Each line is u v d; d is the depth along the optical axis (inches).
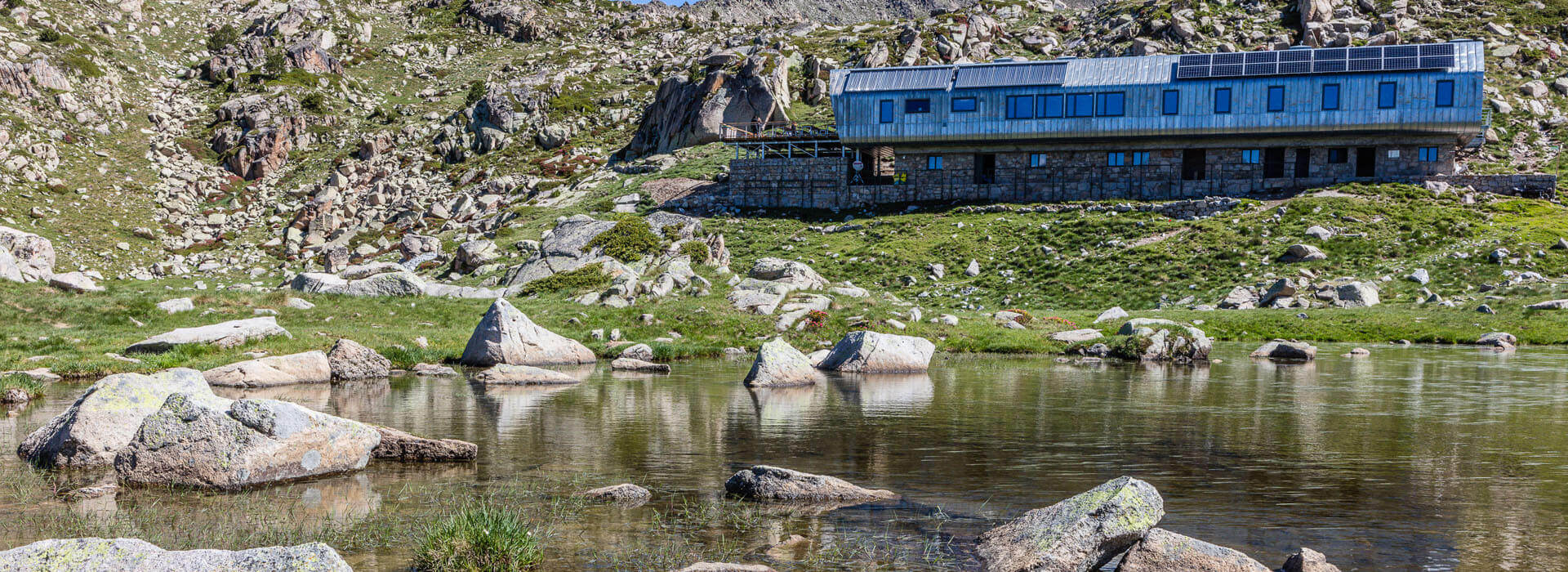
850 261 2755.9
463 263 2923.2
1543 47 4099.4
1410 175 2935.5
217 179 4055.1
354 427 604.4
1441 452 645.9
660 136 4114.2
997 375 1195.9
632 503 507.2
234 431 559.2
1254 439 698.8
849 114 3206.2
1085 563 397.7
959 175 3257.9
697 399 938.7
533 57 5777.6
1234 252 2484.0
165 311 1510.8
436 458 618.8
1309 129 2876.5
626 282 1886.1
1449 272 2236.7
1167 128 2970.0
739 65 4266.7
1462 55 2785.4
